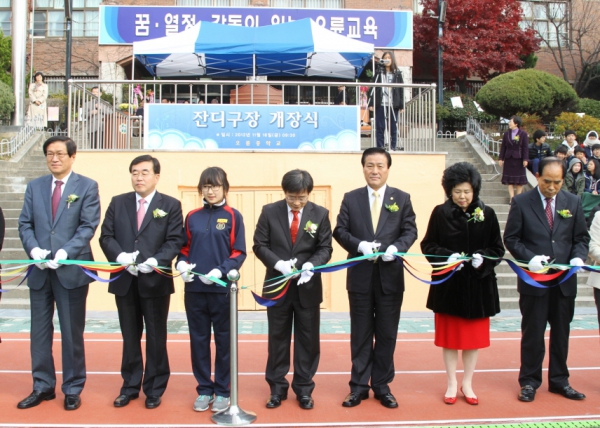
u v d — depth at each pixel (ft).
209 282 16.37
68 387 16.87
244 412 15.96
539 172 17.88
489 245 17.20
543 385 19.16
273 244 17.20
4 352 23.36
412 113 35.19
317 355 17.33
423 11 72.79
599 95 81.10
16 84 56.59
